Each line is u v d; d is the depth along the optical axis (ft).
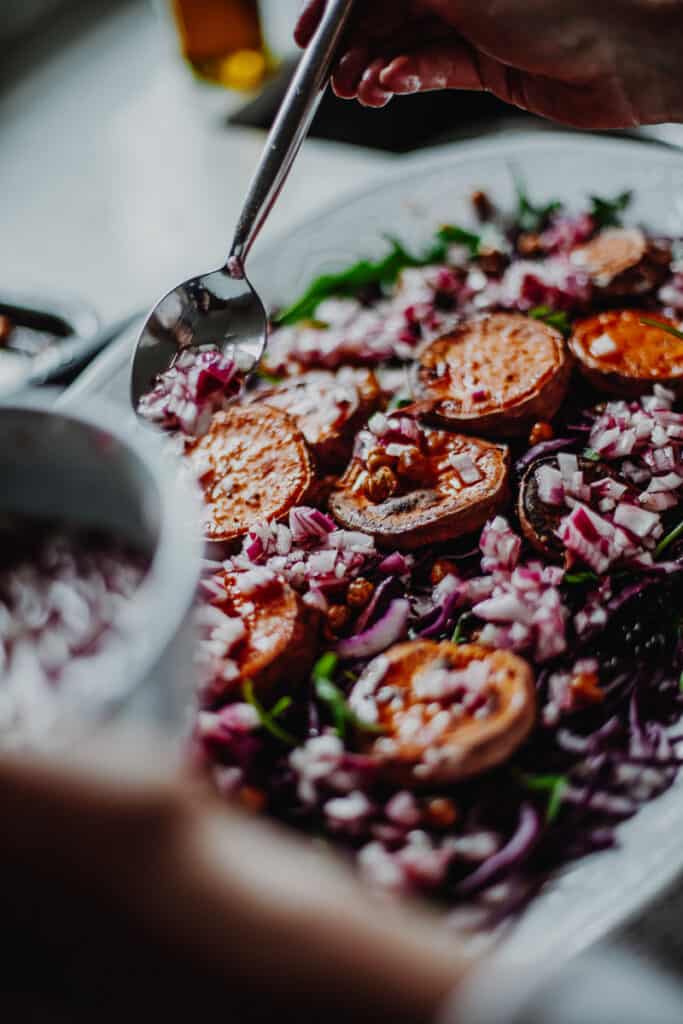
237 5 2.70
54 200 2.59
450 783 1.22
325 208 1.98
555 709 1.30
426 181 1.99
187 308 1.55
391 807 1.21
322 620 1.37
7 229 2.52
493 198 1.96
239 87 2.82
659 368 1.56
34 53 3.26
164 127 2.77
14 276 2.37
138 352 1.54
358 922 0.84
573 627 1.36
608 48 1.57
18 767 0.84
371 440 1.52
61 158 2.75
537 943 1.11
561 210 1.91
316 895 0.84
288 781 1.26
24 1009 0.81
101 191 2.58
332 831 1.22
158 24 3.27
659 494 1.44
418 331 1.74
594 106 1.66
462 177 1.98
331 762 1.22
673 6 1.52
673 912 1.13
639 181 1.89
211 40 2.76
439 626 1.38
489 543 1.41
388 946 0.82
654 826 1.21
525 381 1.55
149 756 0.89
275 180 1.52
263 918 0.81
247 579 1.35
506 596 1.36
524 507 1.43
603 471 1.47
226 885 0.82
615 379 1.56
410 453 1.48
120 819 0.82
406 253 1.88
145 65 3.08
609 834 1.22
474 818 1.22
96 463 1.21
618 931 1.11
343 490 1.50
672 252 1.75
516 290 1.73
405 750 1.22
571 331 1.66
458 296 1.78
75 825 0.82
